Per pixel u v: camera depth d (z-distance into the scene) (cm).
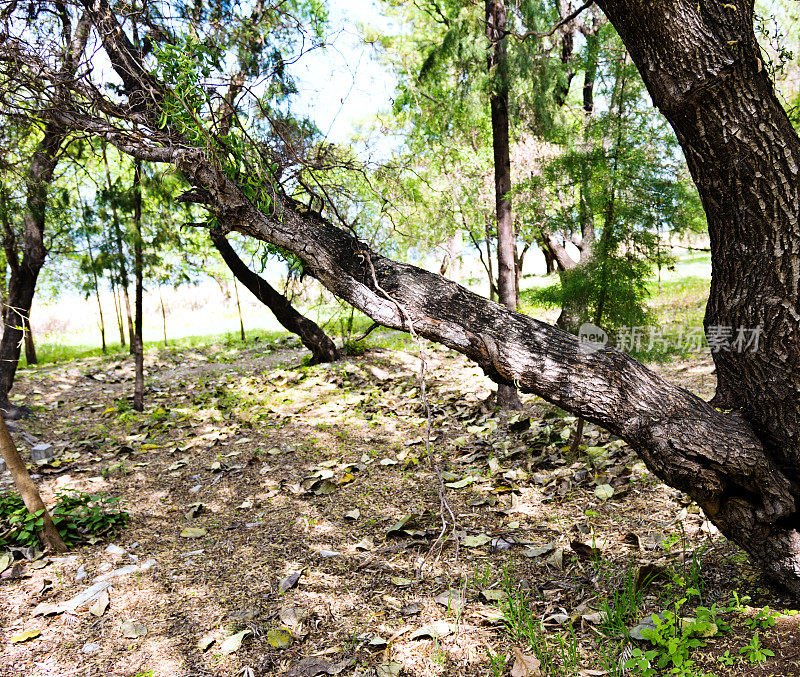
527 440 507
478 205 910
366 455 526
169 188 718
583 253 848
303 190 327
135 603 318
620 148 443
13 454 376
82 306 1711
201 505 440
